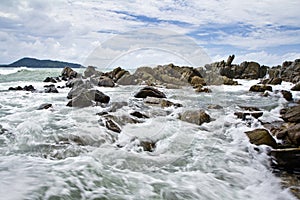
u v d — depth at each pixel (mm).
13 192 2926
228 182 3842
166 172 3955
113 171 3732
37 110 7742
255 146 5066
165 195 3307
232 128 6262
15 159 3955
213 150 4938
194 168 4195
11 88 13469
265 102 10500
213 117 6766
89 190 3189
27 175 3371
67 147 4508
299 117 6496
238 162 4527
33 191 2994
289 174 4176
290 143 5129
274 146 5020
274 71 25016
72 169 3617
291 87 16047
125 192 3264
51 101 9617
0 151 4414
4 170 3498
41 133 5336
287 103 10289
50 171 3533
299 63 22781
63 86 15062
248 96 12328
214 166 4320
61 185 3193
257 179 3990
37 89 13344
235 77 26953
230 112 7777
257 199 3441
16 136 5195
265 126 6465
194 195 3381
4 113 7379
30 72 26922
